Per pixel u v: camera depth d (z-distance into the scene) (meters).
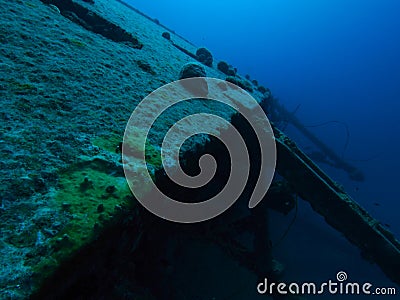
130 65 3.60
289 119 14.68
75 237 1.21
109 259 1.55
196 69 4.01
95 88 2.62
